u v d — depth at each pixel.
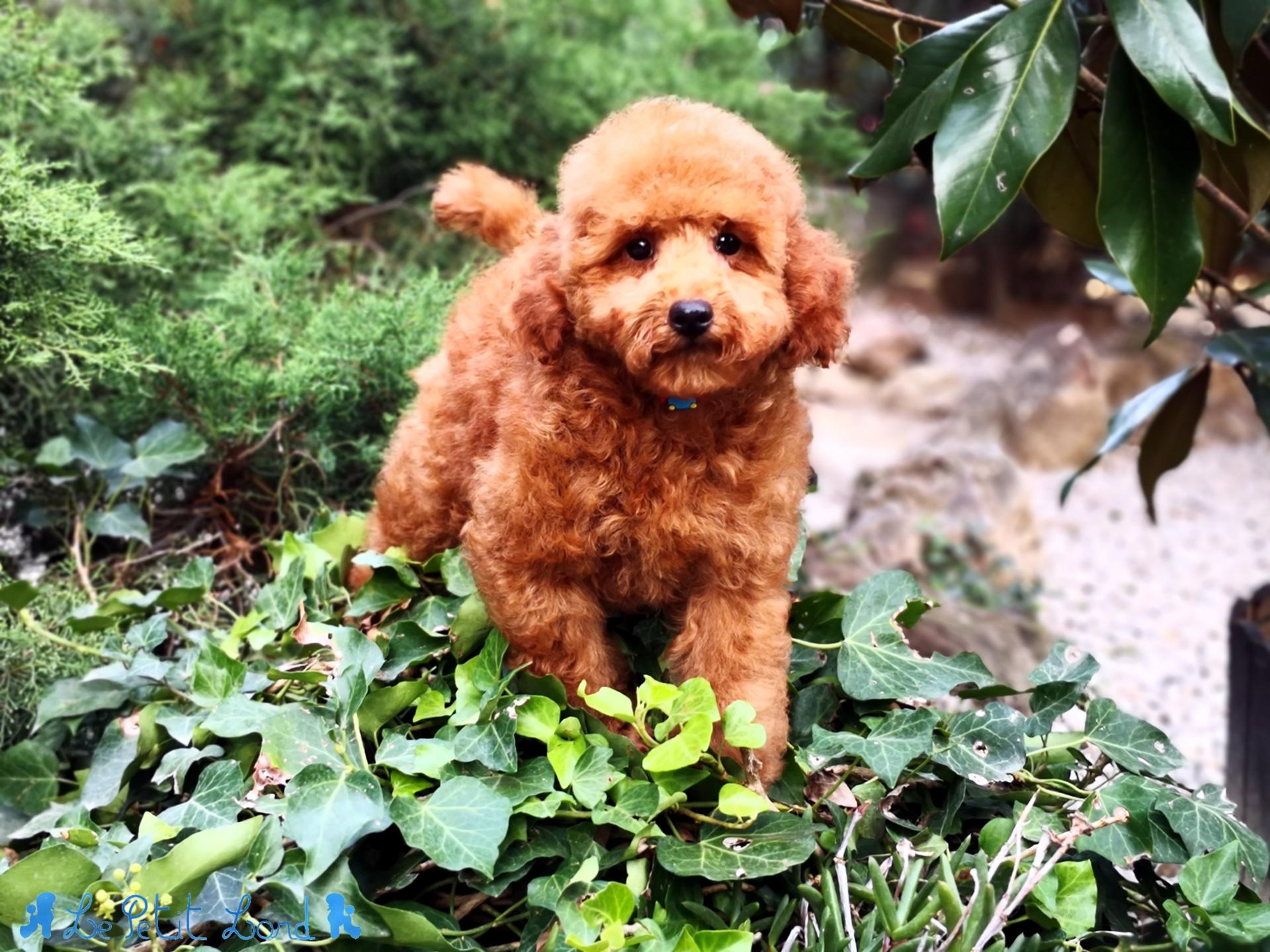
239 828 1.63
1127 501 6.86
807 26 2.51
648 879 1.71
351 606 2.04
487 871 1.56
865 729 1.96
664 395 1.55
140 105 3.89
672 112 1.64
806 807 1.82
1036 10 1.87
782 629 1.77
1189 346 8.45
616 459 1.62
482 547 1.71
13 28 3.04
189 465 2.81
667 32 5.10
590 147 1.64
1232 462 7.63
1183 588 5.55
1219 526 6.47
